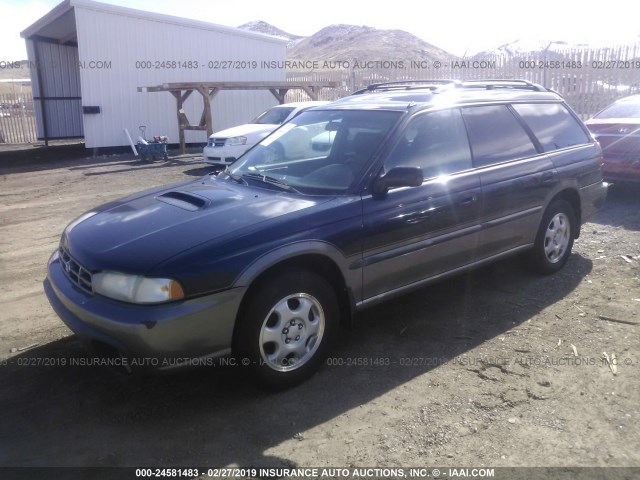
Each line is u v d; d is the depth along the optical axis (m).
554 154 5.45
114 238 3.60
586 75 15.32
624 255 6.24
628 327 4.54
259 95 20.33
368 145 4.28
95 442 3.21
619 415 3.41
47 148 19.14
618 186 9.75
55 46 19.48
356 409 3.51
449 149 4.62
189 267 3.23
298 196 4.01
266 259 3.44
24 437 3.26
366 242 3.92
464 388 3.72
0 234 7.66
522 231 5.16
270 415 3.45
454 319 4.74
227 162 12.88
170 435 3.27
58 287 3.72
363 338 4.43
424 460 3.04
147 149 15.18
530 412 3.45
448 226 4.45
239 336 3.46
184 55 18.03
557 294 5.21
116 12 16.47
